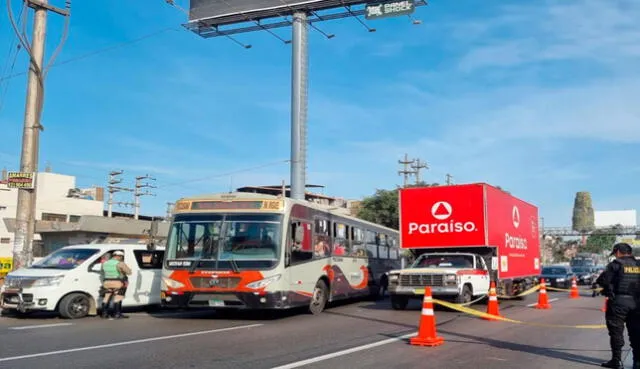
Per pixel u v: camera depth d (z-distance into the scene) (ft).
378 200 161.58
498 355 30.37
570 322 46.80
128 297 51.01
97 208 180.65
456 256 59.57
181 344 32.83
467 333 39.04
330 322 45.16
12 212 156.04
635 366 26.45
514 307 62.28
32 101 60.34
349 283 61.41
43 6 61.05
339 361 27.96
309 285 50.34
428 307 33.73
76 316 47.09
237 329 40.04
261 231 45.44
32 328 40.06
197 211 46.78
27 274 46.70
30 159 59.52
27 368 25.71
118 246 51.65
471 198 59.31
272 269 44.27
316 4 99.66
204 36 110.83
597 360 29.45
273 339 35.14
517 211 70.59
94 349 30.86
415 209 62.13
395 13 95.86
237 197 46.83
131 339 34.68
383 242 75.51
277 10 102.68
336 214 58.85
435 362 28.07
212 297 44.16
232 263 44.19
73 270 47.42
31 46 60.70
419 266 59.00
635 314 26.30
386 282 75.25
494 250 61.16
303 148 100.17
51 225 140.36
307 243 50.55
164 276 45.60
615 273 26.78
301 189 98.63
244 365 26.71
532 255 76.74
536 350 32.30
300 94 100.78
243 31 108.78
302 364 27.04
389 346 32.73
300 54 101.14
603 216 277.03
